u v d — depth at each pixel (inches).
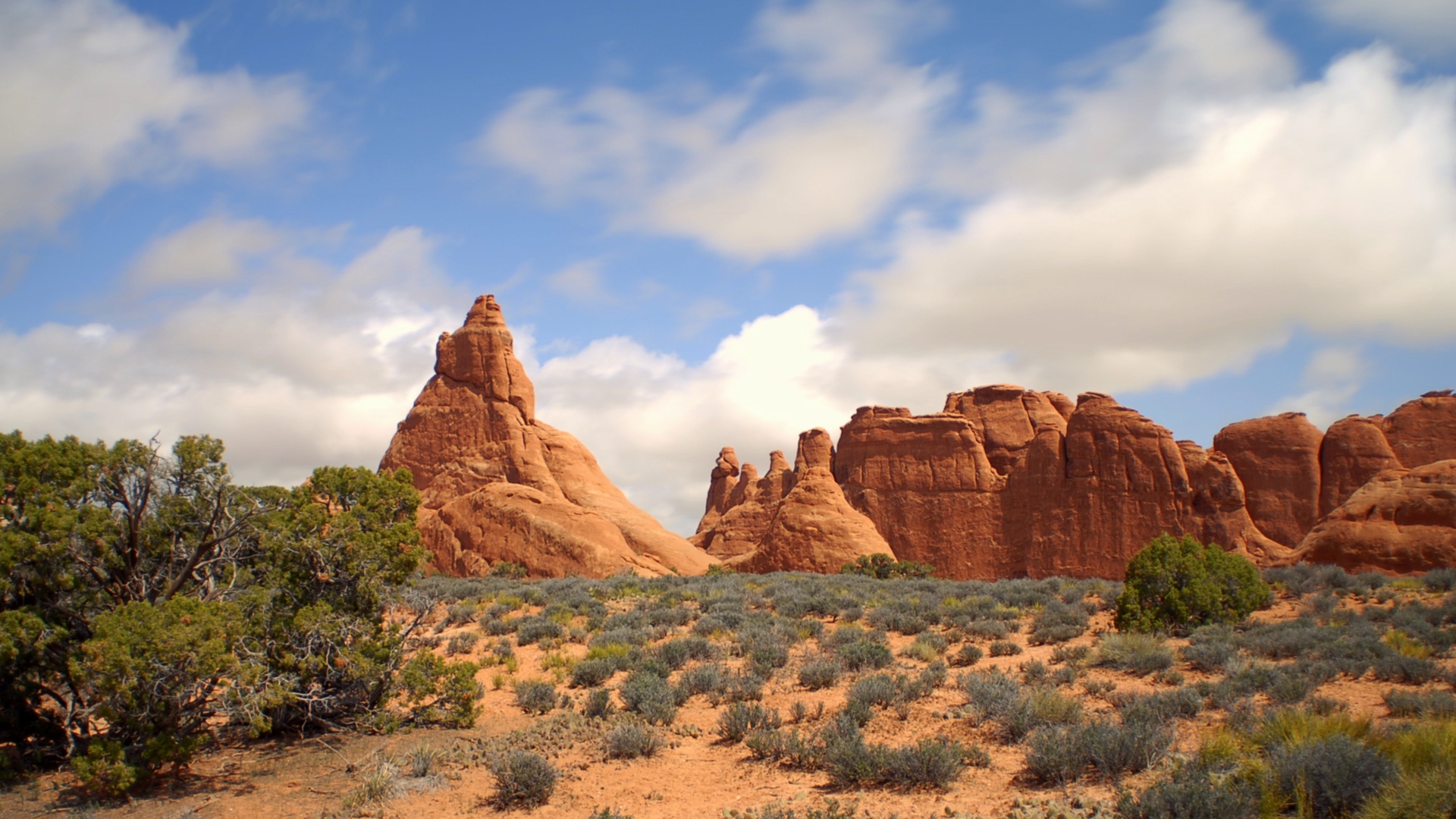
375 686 617.0
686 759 512.4
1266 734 416.8
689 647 808.9
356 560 610.9
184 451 601.9
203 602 550.3
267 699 528.7
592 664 736.3
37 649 520.4
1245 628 860.0
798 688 671.1
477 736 586.2
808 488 2728.8
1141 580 886.4
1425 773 321.7
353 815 446.6
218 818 450.0
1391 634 733.3
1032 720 502.0
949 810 386.9
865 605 1154.7
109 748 483.5
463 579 1692.9
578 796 454.0
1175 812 330.0
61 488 564.1
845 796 420.2
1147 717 466.0
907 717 554.3
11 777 505.7
